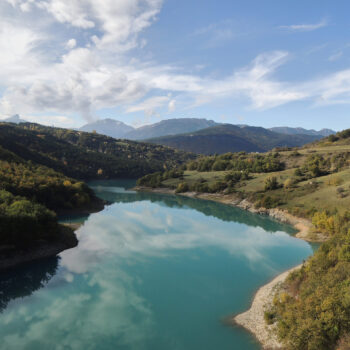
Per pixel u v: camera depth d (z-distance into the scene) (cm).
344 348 2300
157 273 4691
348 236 4022
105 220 8512
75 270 4753
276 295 3750
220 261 5288
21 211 5412
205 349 2794
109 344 2872
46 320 3297
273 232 7644
